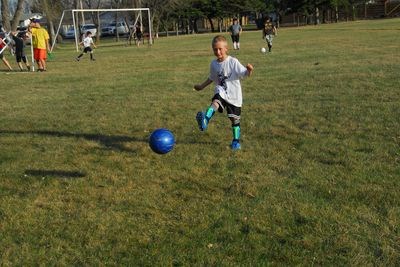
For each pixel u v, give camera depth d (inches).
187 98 435.8
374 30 1549.0
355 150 255.4
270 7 2736.2
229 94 261.7
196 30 2775.6
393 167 225.8
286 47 1024.2
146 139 299.3
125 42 1859.0
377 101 371.2
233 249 159.5
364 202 189.6
